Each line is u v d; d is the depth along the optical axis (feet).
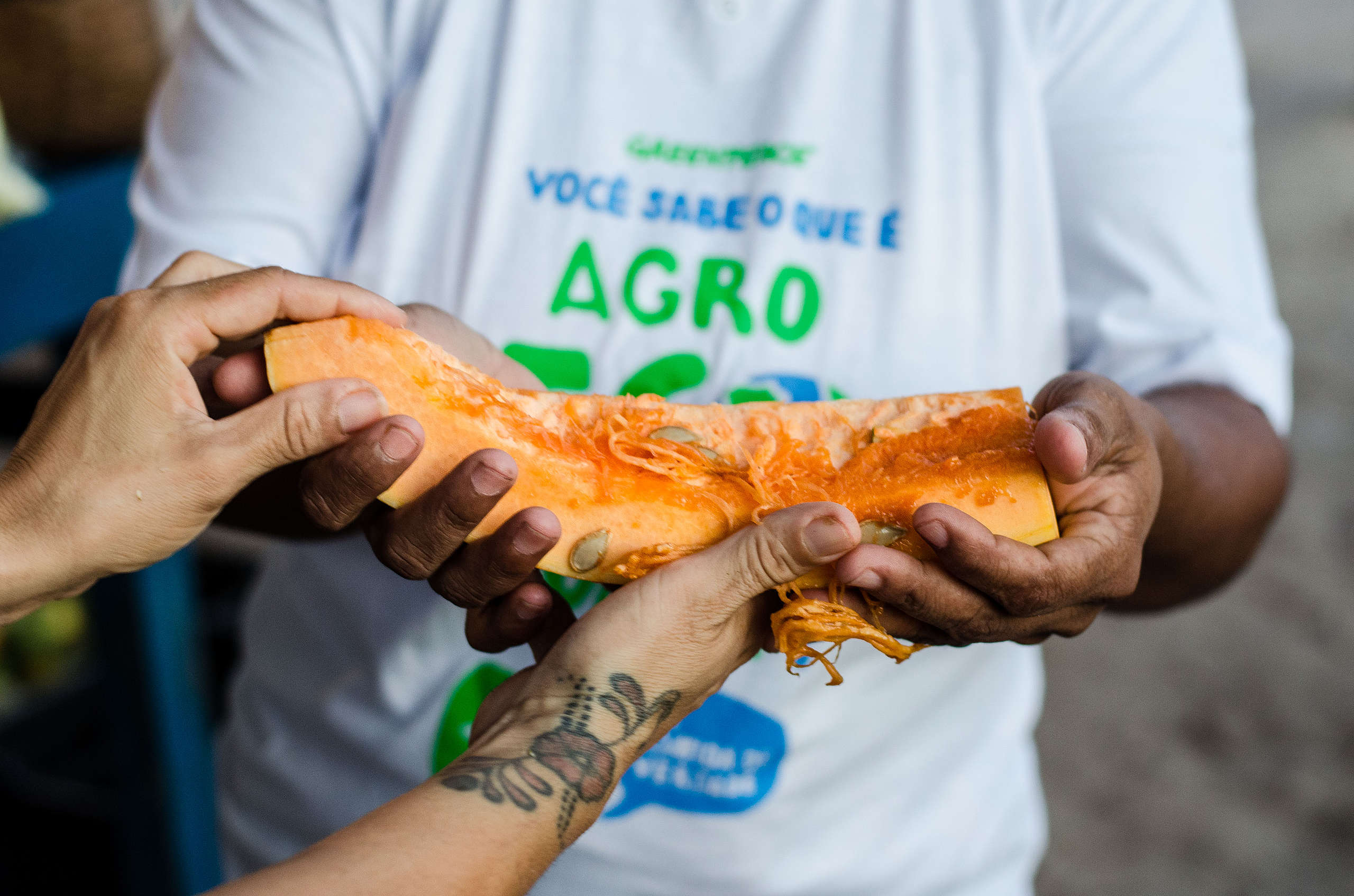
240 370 1.68
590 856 2.08
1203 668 5.48
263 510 2.03
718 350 2.06
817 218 2.06
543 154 2.09
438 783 1.52
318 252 2.16
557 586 2.10
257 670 2.35
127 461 1.57
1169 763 4.87
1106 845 4.42
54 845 3.82
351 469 1.56
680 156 2.08
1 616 1.59
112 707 3.23
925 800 2.15
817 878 2.10
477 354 1.89
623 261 2.08
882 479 1.76
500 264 2.10
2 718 3.74
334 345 1.66
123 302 1.60
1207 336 2.05
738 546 1.58
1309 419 7.66
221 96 2.10
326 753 2.23
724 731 2.06
